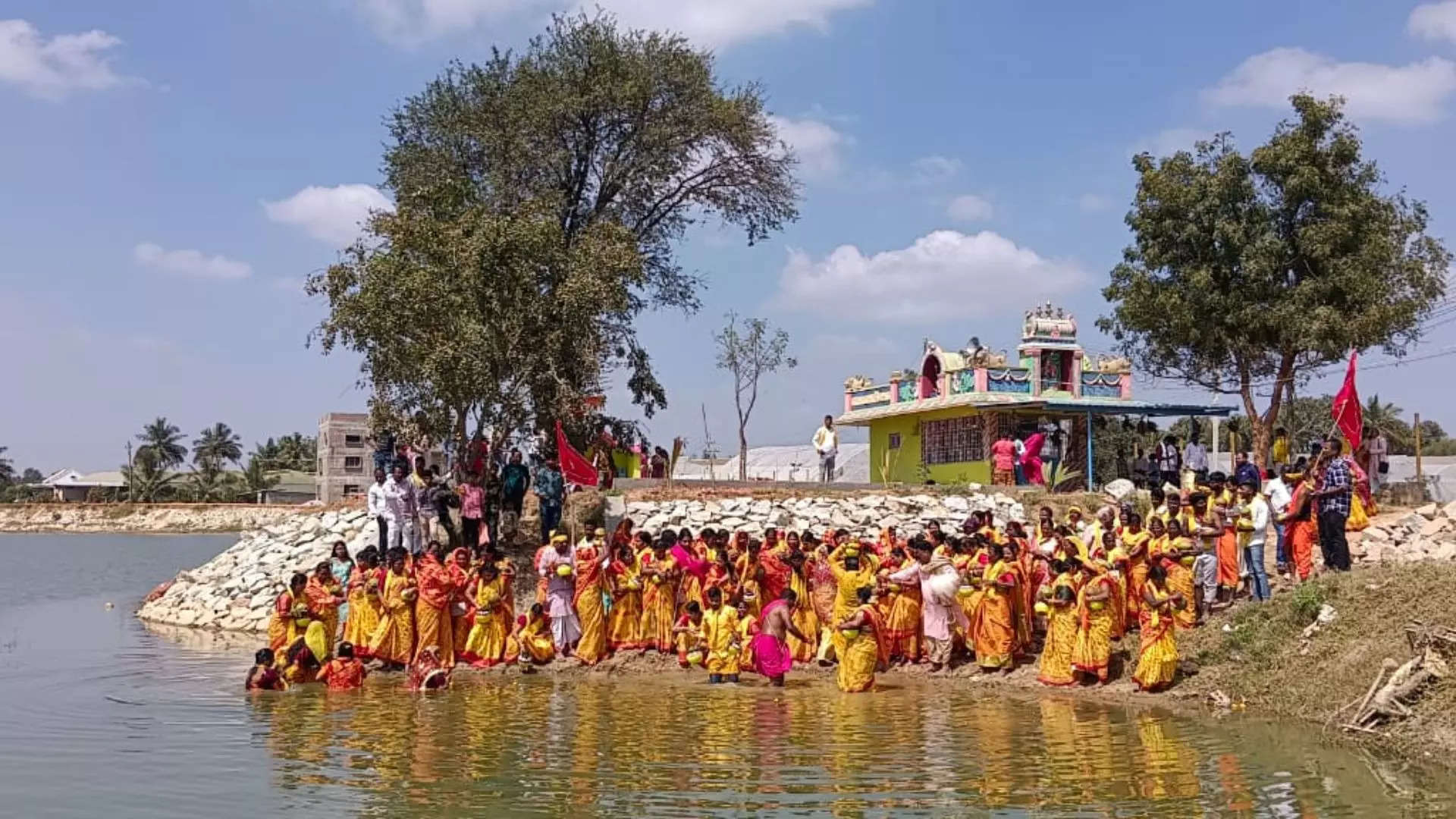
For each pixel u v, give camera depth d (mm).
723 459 41906
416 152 33562
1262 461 30484
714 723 13617
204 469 101438
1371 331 28266
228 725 13523
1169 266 30891
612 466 29312
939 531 18125
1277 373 31938
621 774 10977
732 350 34469
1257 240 29188
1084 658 15836
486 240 23000
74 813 9688
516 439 24625
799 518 25859
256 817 9555
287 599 17219
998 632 16953
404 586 18234
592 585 18641
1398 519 22141
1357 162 29609
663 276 36562
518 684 16953
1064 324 30812
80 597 32531
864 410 36125
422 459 22875
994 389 30062
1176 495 17094
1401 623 14320
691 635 18266
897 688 16359
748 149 34781
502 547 24484
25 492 103562
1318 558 20375
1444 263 30016
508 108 32594
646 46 33844
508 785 10562
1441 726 12039
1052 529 18031
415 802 9961
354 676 16484
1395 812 9578
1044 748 12117
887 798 10102
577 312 23531
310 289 23016
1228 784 10531
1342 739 12453
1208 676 15258
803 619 18672
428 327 22891
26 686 16484
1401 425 63000
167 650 20766
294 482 96500
